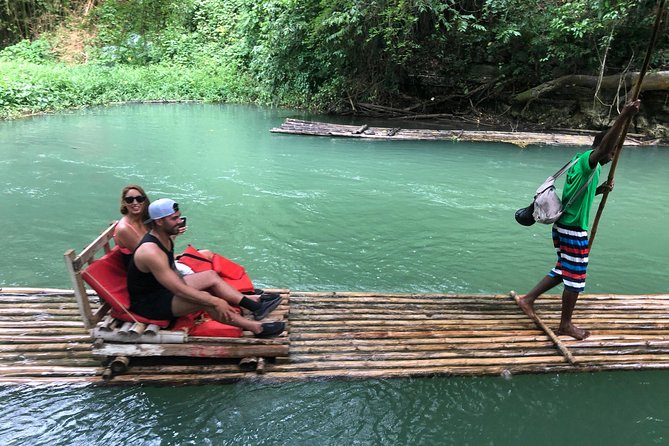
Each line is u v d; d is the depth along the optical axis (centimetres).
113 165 866
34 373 314
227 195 732
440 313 398
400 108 1562
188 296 307
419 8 1299
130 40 1969
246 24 1780
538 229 638
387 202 727
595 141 337
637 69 1245
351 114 1562
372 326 375
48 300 392
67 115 1328
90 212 645
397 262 531
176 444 275
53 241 555
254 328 329
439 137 1178
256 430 287
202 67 1875
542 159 1009
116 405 297
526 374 338
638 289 485
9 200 676
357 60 1531
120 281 326
